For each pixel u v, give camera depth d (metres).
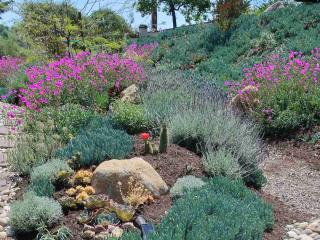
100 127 4.07
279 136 5.34
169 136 3.87
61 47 7.89
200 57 10.25
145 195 2.92
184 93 5.04
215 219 2.40
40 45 7.96
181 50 11.24
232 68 8.86
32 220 2.62
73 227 2.62
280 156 4.93
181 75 6.29
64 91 5.27
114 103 4.96
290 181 4.16
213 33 11.26
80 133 3.93
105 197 2.80
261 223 2.65
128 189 2.92
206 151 3.67
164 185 3.06
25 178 3.38
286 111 5.45
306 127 5.30
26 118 4.27
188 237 2.25
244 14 11.89
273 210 3.23
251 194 3.06
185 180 3.08
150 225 2.50
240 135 3.79
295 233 2.90
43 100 4.75
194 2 20.59
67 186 3.05
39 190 2.92
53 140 3.65
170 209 2.68
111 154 3.35
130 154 3.51
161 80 5.65
